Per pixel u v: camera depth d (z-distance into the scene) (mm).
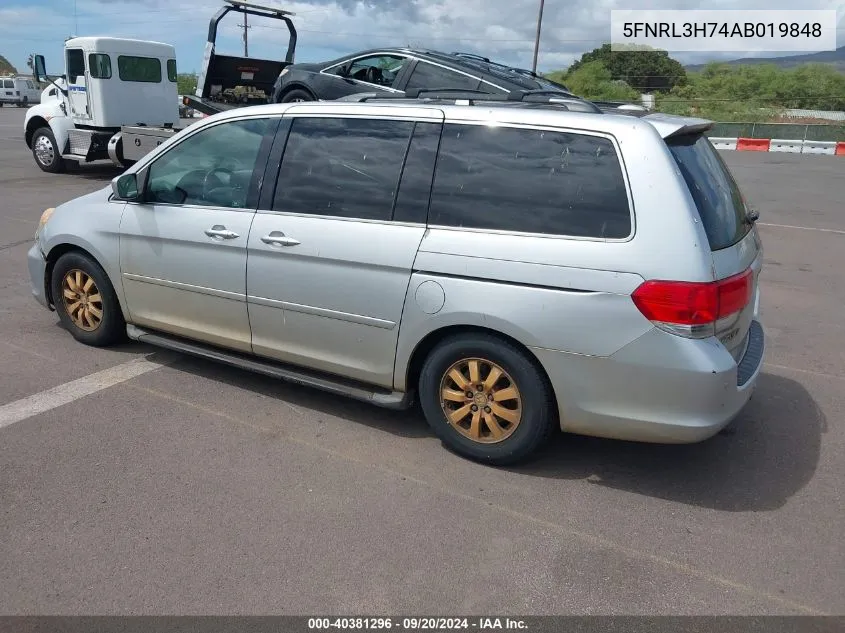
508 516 3295
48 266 5176
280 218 4039
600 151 3344
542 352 3389
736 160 21172
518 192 3475
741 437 4148
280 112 4176
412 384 3938
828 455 3955
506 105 3734
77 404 4277
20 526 3098
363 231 3775
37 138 14633
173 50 14742
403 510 3312
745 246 3635
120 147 12727
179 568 2867
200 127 4438
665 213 3193
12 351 5051
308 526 3162
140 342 5312
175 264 4465
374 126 3871
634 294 3189
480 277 3471
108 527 3109
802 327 6199
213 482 3490
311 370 4242
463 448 3770
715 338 3248
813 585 2875
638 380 3256
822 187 15148
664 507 3410
